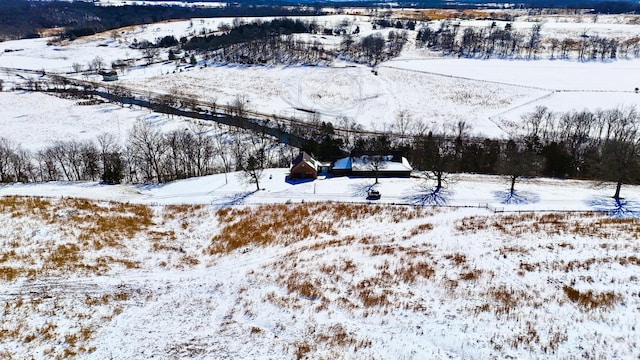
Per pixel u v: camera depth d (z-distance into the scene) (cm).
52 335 3083
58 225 4978
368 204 5966
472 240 4578
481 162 7975
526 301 3256
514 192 6284
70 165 8531
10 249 4384
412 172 7594
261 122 11225
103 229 5028
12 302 3484
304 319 3225
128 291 3744
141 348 2938
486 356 2698
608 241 4306
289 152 9231
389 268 4003
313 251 4562
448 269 3894
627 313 3002
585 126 9656
